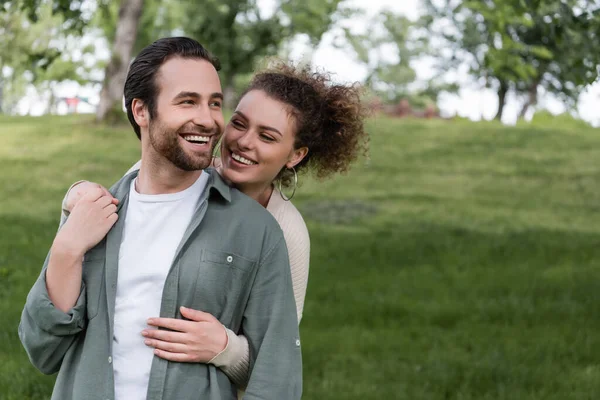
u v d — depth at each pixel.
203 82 2.72
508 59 8.07
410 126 25.55
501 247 13.28
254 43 35.44
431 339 8.37
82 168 19.05
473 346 8.02
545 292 10.27
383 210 16.61
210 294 2.75
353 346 8.00
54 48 9.10
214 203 2.85
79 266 2.74
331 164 3.48
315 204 16.95
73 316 2.73
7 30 31.12
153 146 2.74
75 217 2.74
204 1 34.84
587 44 6.95
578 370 7.13
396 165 20.84
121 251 2.78
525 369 7.06
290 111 3.05
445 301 9.91
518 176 20.02
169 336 2.70
